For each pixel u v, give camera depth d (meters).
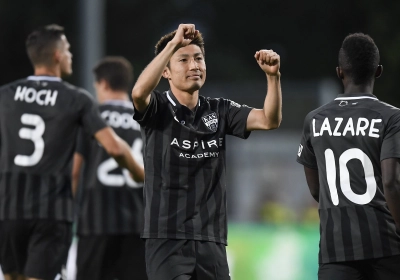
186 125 19.67
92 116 24.66
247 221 63.69
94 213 27.95
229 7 105.44
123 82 29.03
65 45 25.36
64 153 24.38
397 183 18.69
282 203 64.56
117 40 100.81
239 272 38.22
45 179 24.08
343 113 19.56
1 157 24.48
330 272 19.33
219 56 101.50
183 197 19.50
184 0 105.06
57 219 23.97
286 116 65.88
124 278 28.12
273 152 65.38
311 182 20.33
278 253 38.09
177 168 19.53
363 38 19.98
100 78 29.00
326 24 102.69
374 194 19.06
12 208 23.91
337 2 99.25
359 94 19.69
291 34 104.25
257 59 19.38
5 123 24.47
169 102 19.86
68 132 24.45
